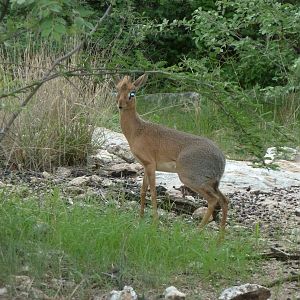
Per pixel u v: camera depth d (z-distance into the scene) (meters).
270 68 25.00
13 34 8.60
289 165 17.06
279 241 11.38
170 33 27.97
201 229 10.95
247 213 13.13
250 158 17.75
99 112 16.42
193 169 11.46
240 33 25.20
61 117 15.55
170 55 28.97
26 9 8.57
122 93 11.87
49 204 10.88
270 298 8.93
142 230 10.01
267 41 21.91
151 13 27.84
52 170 15.07
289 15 21.11
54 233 9.69
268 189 15.06
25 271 8.76
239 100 10.11
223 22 21.50
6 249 9.07
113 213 10.71
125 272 9.02
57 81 15.80
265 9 20.19
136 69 9.86
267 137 10.52
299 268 10.09
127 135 11.99
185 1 28.17
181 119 21.50
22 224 9.76
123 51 19.09
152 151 11.79
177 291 8.49
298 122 21.84
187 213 12.71
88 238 9.64
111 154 16.62
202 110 20.86
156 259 9.55
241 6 20.39
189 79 9.75
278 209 13.54
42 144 15.17
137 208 12.41
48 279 8.74
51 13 7.58
